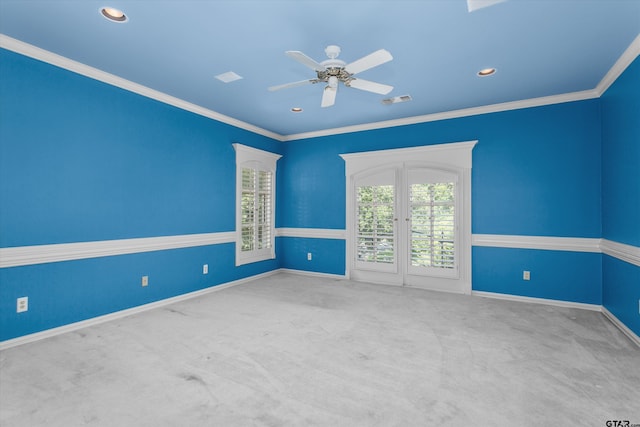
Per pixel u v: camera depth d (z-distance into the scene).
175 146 4.13
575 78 3.45
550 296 4.01
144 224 3.77
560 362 2.44
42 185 2.91
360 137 5.32
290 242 6.00
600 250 3.74
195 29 2.51
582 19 2.38
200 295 4.42
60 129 3.03
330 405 1.90
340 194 5.51
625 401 1.94
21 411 1.83
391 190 5.03
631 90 2.86
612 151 3.35
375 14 2.31
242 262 5.16
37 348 2.69
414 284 4.86
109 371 2.29
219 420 1.76
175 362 2.43
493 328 3.16
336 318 3.45
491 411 1.84
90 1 2.16
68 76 3.08
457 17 2.35
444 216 4.62
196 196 4.42
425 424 1.73
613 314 3.35
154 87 3.73
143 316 3.53
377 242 5.14
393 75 3.37
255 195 5.44
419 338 2.90
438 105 4.30
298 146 5.92
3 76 2.67
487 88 3.72
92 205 3.28
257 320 3.39
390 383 2.14
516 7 2.23
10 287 2.72
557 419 1.77
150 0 2.15
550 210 4.01
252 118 4.95
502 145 4.28
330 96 3.07
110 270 3.44
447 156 4.60
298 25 2.45
